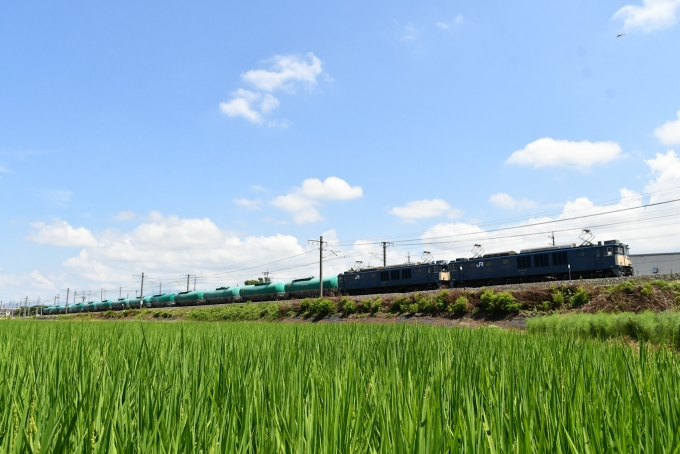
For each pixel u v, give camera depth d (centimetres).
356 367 590
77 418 348
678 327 1445
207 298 7300
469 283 4522
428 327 1628
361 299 4312
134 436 318
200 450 288
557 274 3909
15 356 677
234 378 487
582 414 369
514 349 786
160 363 585
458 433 302
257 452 292
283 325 1973
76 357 652
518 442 290
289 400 403
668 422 338
